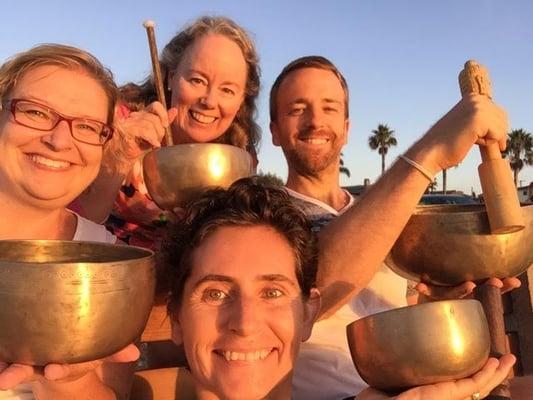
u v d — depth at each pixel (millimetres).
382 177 564
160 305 631
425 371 476
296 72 1021
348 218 579
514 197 539
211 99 1027
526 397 650
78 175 655
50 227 698
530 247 573
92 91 643
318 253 596
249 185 602
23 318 434
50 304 434
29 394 634
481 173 547
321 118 1003
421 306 479
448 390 481
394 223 556
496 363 498
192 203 603
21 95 625
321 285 605
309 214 943
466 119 529
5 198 667
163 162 635
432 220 563
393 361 482
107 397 575
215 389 572
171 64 1071
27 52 633
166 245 610
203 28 1043
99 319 448
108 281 451
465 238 556
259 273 564
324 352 814
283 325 570
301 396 809
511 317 906
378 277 899
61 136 621
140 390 675
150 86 1119
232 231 578
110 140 680
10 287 433
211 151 632
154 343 888
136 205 974
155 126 741
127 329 473
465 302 489
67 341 444
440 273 576
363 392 538
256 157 1187
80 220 723
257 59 1108
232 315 562
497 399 568
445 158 537
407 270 596
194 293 575
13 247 555
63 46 645
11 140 631
